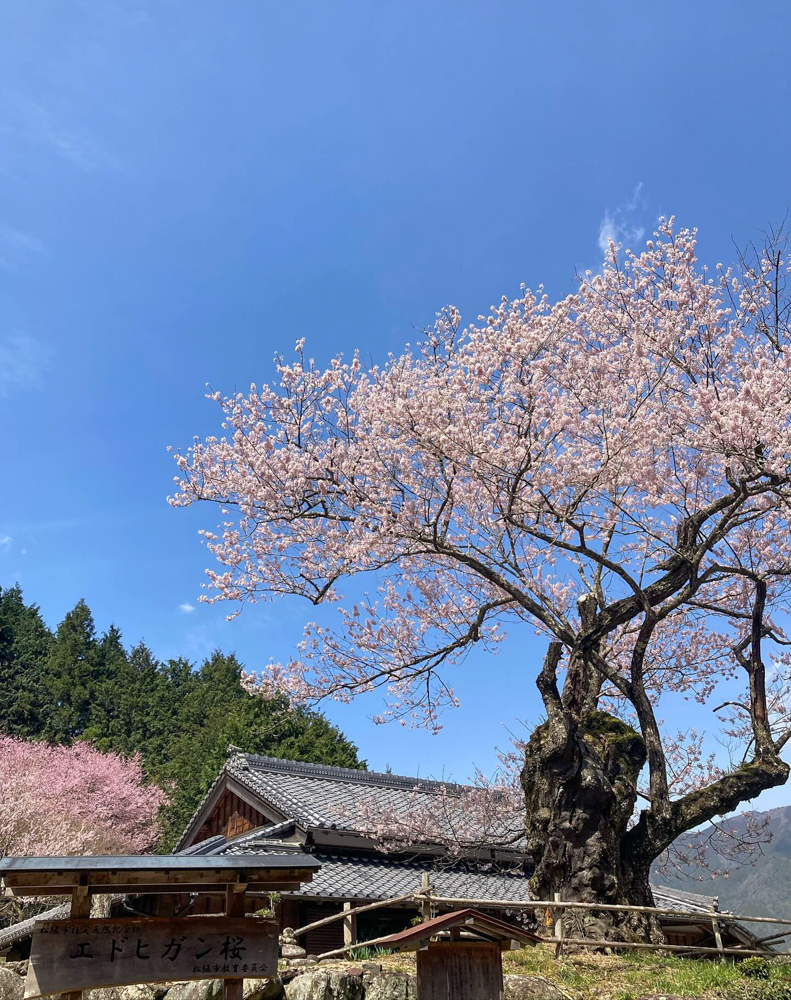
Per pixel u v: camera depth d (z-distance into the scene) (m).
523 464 11.23
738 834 13.56
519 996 7.09
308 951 11.86
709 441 10.29
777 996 7.59
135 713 44.47
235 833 16.30
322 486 12.10
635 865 10.16
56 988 4.73
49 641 49.53
